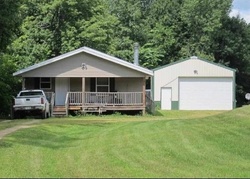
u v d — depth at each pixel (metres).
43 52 37.59
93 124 20.03
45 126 18.69
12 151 11.83
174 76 40.03
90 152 11.53
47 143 13.61
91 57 29.09
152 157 10.62
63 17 38.97
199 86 40.03
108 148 12.05
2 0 21.03
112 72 29.17
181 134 14.21
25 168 9.55
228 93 39.94
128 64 28.95
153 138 13.60
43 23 38.81
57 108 27.81
